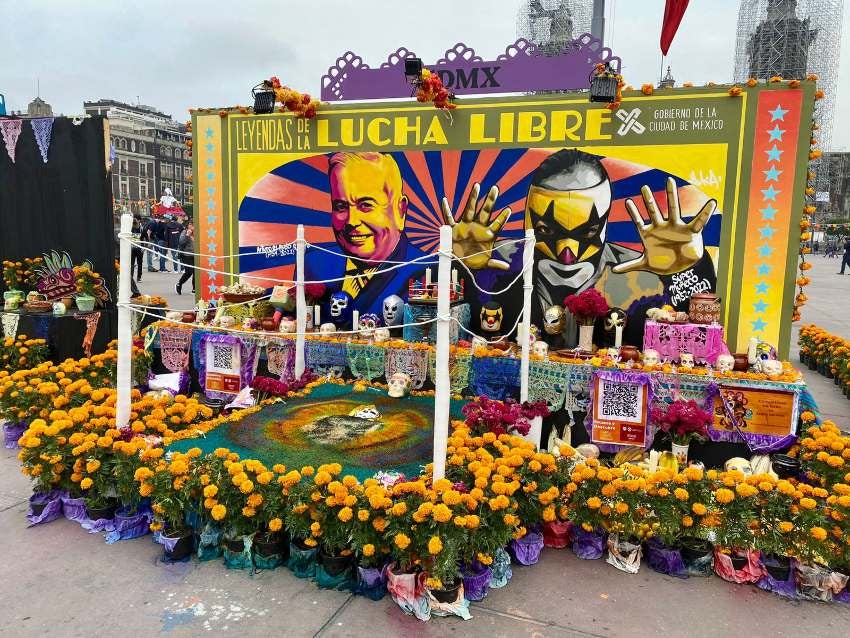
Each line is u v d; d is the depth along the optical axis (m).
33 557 3.95
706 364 5.34
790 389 4.88
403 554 3.46
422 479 3.82
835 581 3.54
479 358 5.79
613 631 3.28
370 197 6.93
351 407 5.72
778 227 5.64
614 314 5.82
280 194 7.32
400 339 6.50
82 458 4.31
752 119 5.60
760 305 5.75
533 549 3.93
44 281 8.23
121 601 3.50
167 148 74.56
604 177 6.05
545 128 6.20
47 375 5.97
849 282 23.19
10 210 8.47
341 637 3.21
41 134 8.13
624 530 3.81
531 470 3.97
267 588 3.64
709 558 3.82
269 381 6.03
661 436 5.36
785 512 3.65
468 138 6.48
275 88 6.45
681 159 5.82
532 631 3.28
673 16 5.83
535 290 6.41
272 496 3.79
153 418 4.91
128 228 4.60
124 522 4.17
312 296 7.03
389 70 6.70
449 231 3.64
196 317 7.11
